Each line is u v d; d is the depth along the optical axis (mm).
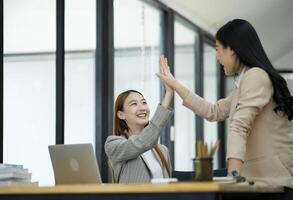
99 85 5934
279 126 2975
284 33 10305
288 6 9039
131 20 6684
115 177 3719
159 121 3510
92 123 5887
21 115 5164
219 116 3361
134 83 6672
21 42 5207
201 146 2619
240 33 3010
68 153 3523
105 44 5965
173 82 3438
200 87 9039
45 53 5438
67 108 5578
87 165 3461
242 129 2879
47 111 5406
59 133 5367
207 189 2318
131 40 6660
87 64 5852
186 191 2352
